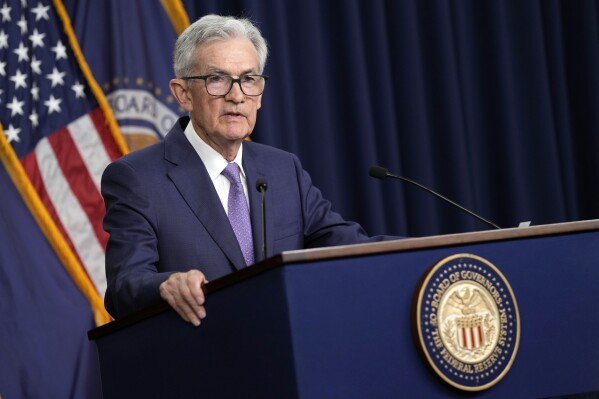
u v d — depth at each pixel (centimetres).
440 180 968
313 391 310
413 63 955
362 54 927
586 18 1013
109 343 401
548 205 987
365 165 916
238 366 336
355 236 493
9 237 760
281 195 488
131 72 814
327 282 318
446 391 330
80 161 787
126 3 824
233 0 891
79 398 750
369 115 922
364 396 317
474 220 964
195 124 484
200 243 454
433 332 327
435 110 975
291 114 889
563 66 1011
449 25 971
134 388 388
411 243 332
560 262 362
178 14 838
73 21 815
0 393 735
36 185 776
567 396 353
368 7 951
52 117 789
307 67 915
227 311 341
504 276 348
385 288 327
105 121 797
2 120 778
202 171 473
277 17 895
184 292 351
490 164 995
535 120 995
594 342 363
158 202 457
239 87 465
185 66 476
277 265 314
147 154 477
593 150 1009
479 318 336
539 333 352
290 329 310
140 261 429
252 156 497
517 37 1005
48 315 755
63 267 766
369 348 320
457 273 335
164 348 371
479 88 999
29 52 796
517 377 344
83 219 779
